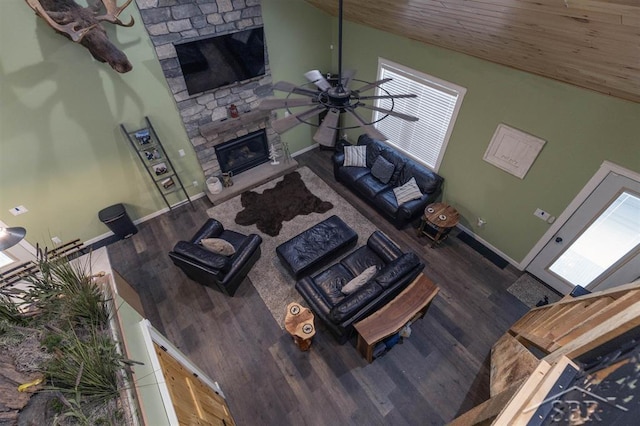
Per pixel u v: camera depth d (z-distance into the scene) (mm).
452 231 4957
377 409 3064
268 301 4012
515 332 3170
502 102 3588
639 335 1094
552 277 3980
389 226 5043
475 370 3318
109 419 1339
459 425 2084
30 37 3223
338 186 5859
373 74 5266
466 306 3889
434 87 4344
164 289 4184
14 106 3424
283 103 2488
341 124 6820
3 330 1498
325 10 5070
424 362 3385
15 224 4070
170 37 3982
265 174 5949
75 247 4695
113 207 4727
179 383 2324
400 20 3629
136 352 1875
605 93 2678
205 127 4898
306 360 3438
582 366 1186
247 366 3404
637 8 1350
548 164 3422
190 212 5406
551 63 2639
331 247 4137
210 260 3602
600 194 3113
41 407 1337
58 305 1668
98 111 3988
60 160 4008
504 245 4406
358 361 3410
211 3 4047
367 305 3090
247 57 4750
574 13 1699
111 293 1968
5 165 3662
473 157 4266
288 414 3051
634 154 2719
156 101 4359
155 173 4918
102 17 3270
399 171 5168
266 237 4875
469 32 2916
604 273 3453
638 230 3008
